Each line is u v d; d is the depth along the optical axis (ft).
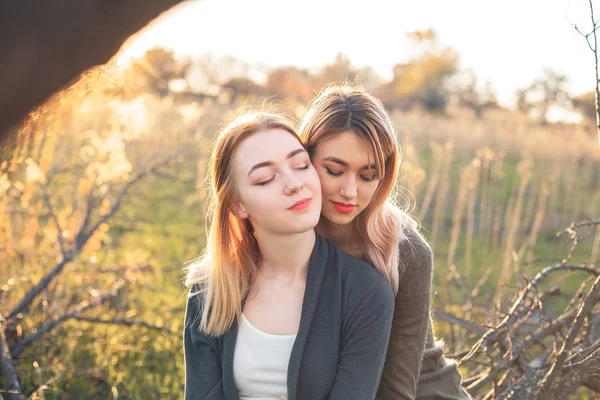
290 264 5.97
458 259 22.97
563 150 35.88
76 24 1.65
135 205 24.77
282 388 5.89
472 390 8.31
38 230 13.20
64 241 12.69
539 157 36.55
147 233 22.30
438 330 12.97
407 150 20.72
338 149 5.60
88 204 12.64
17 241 12.93
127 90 12.50
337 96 5.78
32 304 12.12
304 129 5.94
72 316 11.46
